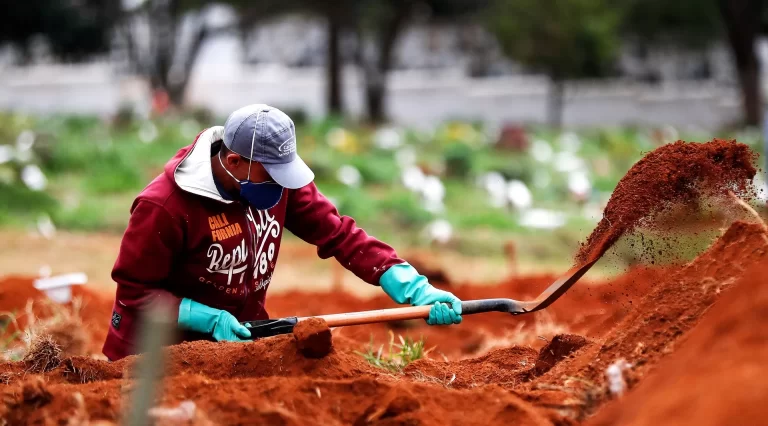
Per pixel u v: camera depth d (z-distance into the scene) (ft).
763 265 14.39
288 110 124.16
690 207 19.43
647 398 13.67
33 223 58.49
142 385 12.44
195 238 19.42
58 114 114.32
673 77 189.57
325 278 49.47
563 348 19.53
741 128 124.16
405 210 64.95
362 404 15.52
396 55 192.54
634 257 21.45
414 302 20.18
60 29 148.77
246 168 18.65
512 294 39.24
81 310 33.50
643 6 136.46
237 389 15.67
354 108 164.45
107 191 69.36
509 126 102.83
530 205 72.90
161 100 113.91
